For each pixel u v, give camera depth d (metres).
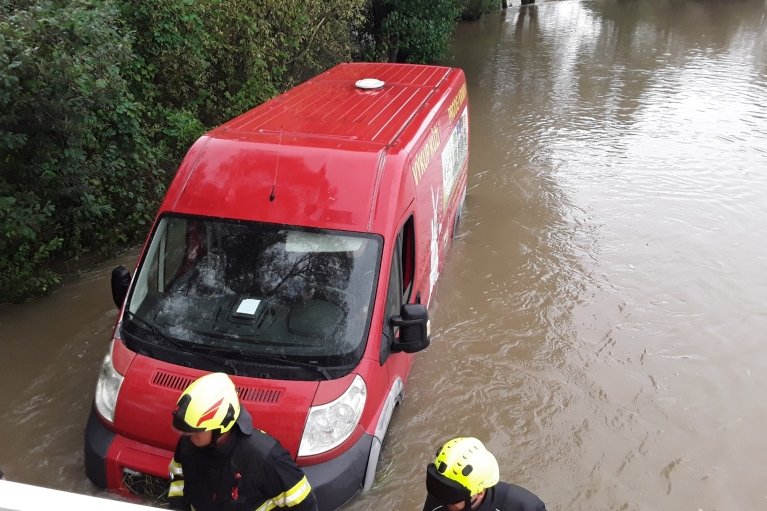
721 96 16.69
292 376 4.25
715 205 10.35
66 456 5.05
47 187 7.18
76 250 8.08
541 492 5.01
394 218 4.91
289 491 3.14
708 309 7.54
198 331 4.46
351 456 4.27
